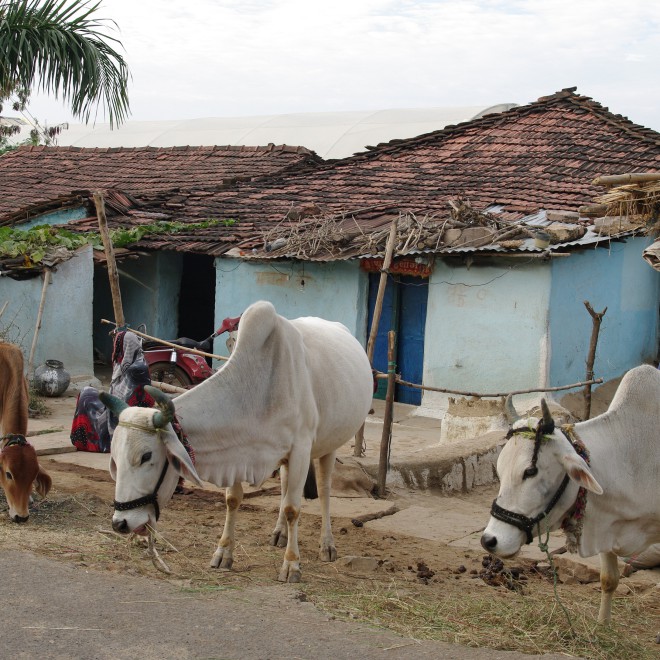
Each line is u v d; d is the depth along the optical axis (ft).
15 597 15.35
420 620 16.97
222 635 14.44
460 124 59.57
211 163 67.21
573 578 21.67
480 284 41.24
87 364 46.03
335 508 25.99
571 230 37.76
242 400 18.28
